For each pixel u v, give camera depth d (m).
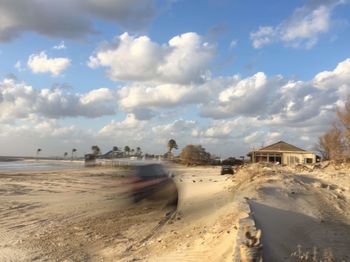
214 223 13.99
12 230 18.19
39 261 13.04
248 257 8.46
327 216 16.25
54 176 61.25
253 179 25.77
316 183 23.48
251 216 12.12
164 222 17.92
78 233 17.14
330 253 11.34
